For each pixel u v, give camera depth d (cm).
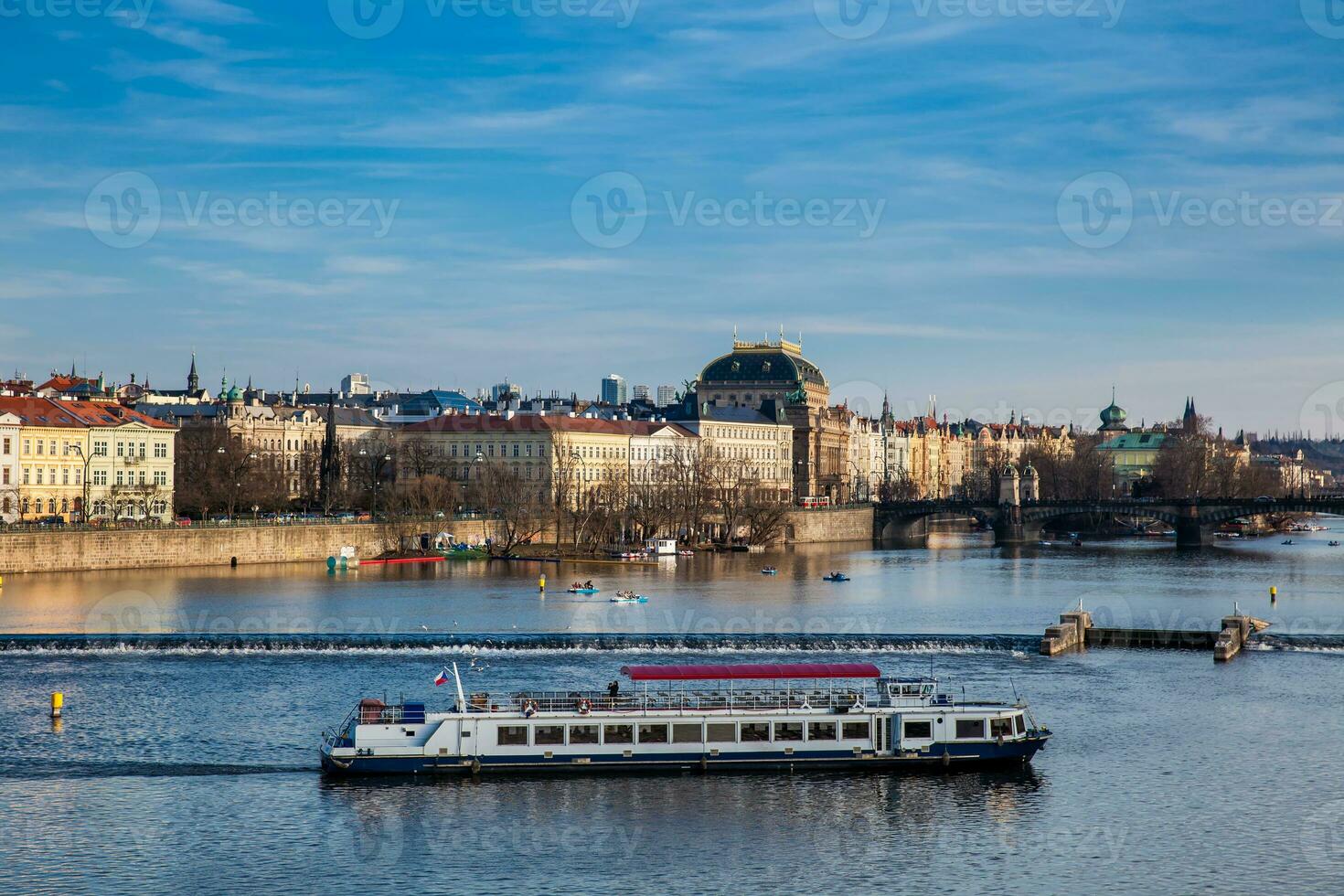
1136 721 17212
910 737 15350
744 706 15512
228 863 12731
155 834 13388
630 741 15175
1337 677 19725
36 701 17950
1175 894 12175
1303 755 15862
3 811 13962
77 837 13325
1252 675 19925
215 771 15150
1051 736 16488
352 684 19012
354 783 14788
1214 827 13688
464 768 15050
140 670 19875
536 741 15112
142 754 15725
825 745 15288
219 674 19638
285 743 16125
